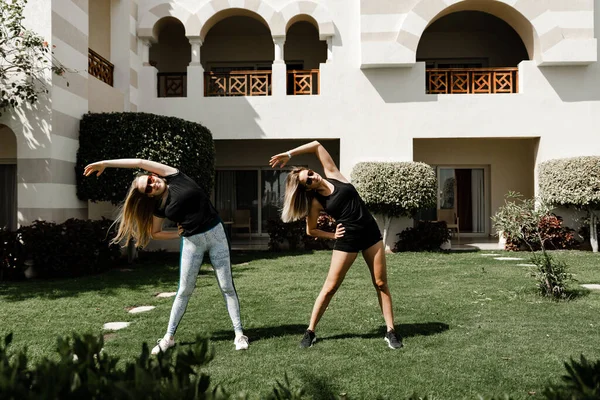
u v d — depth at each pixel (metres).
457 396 2.81
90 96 9.62
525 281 6.63
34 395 1.14
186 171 9.28
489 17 12.93
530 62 11.09
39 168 8.12
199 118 11.69
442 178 13.70
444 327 4.34
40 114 8.12
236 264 8.99
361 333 4.21
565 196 10.22
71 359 1.41
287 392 1.48
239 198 14.28
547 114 11.09
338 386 2.95
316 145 4.11
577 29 10.73
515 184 13.13
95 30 11.44
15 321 4.83
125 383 1.23
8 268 7.54
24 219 8.14
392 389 2.90
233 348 3.81
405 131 11.33
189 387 1.24
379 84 11.39
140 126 8.95
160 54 14.03
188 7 11.75
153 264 9.39
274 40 11.70
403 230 11.20
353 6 11.52
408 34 10.91
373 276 3.89
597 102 11.05
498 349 3.66
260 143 13.84
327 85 11.47
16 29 7.74
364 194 10.39
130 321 4.86
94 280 7.43
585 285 6.34
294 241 11.31
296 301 5.61
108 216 11.12
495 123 11.18
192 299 5.78
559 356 3.48
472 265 8.39
